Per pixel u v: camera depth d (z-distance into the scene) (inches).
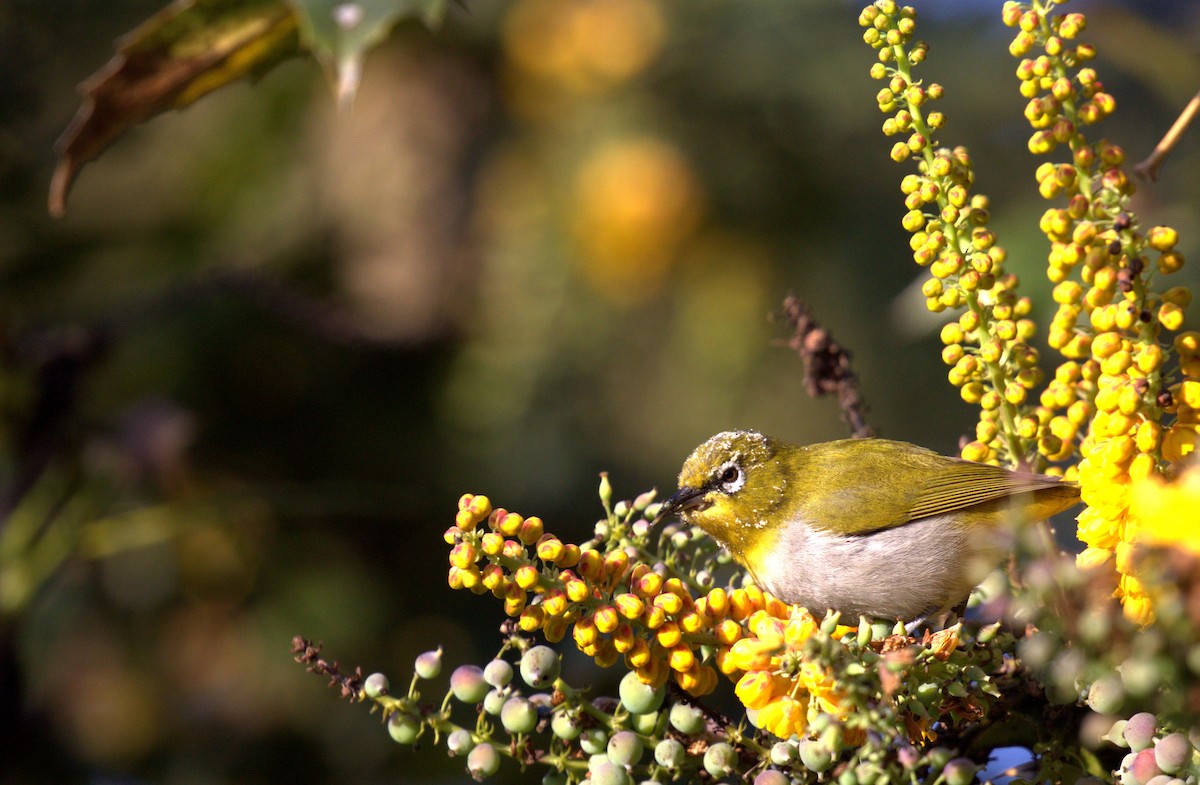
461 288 478.3
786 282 495.2
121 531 358.6
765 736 192.4
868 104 481.7
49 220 432.8
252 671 431.5
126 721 421.1
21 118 422.6
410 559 456.1
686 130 491.5
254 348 447.8
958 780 171.9
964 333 205.3
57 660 415.8
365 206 471.2
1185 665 157.0
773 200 492.1
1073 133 184.9
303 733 427.5
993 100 498.0
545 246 483.5
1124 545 170.1
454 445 469.7
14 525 351.6
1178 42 450.3
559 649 296.4
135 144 454.6
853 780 174.2
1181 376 200.2
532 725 185.3
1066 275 187.8
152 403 374.6
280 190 465.1
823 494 293.6
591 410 487.8
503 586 182.7
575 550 183.5
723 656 189.2
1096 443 187.8
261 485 442.6
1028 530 173.5
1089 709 189.0
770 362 492.1
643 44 494.0
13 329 380.8
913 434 506.3
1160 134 487.5
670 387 492.7
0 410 358.6
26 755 383.6
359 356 462.0
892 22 196.7
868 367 502.3
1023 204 397.1
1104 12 446.6
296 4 183.9
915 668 177.8
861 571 287.9
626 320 489.7
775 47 487.5
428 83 483.5
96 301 428.1
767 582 301.3
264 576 441.4
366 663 438.6
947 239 200.7
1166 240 179.6
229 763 421.4
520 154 494.3
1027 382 203.6
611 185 481.7
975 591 221.9
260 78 223.0
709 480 303.0
